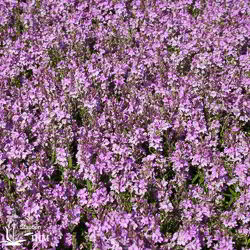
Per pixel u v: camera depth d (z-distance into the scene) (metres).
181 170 0.96
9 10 1.39
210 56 1.18
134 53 1.20
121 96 1.14
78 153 0.98
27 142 1.00
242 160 1.00
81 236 0.92
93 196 0.91
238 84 1.12
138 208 0.90
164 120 1.02
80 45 1.24
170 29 1.29
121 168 0.95
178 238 0.86
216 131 1.03
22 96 1.11
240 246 0.91
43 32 1.28
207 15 1.34
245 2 1.41
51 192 0.94
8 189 0.93
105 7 1.37
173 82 1.13
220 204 0.93
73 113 1.10
